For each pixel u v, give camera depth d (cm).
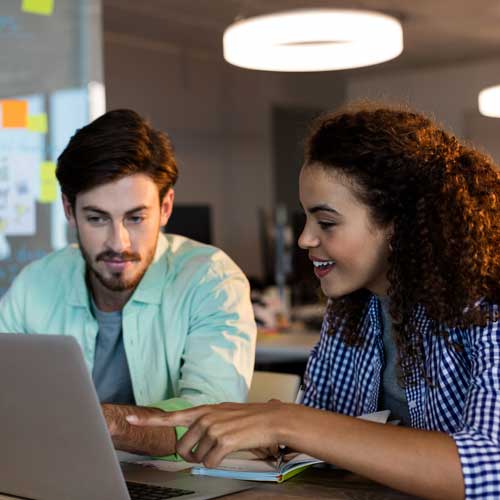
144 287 219
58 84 353
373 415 168
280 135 1002
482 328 150
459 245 153
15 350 138
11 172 353
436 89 985
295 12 341
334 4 350
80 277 227
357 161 153
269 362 448
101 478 138
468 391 148
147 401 219
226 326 211
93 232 205
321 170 156
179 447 140
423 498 140
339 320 186
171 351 217
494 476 131
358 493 145
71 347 132
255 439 136
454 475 130
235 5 685
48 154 351
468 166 160
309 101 998
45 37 352
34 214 352
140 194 203
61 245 351
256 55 372
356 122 157
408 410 174
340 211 155
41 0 351
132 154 201
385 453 132
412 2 691
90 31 352
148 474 163
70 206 212
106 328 224
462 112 973
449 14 736
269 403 144
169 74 846
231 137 912
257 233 937
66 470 142
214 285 218
